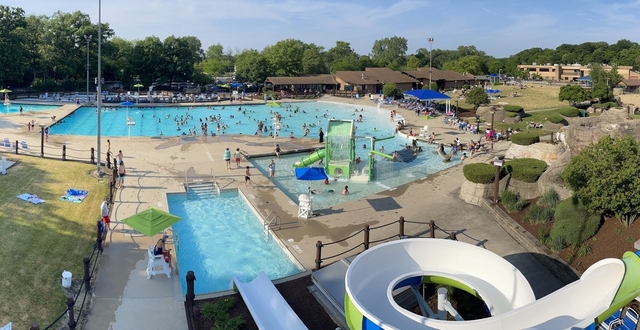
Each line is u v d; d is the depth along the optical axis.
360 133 57.97
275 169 38.50
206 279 20.25
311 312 16.72
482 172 28.28
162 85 107.06
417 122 63.81
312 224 25.53
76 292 17.44
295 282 18.80
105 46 100.56
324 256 21.48
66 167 33.84
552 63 188.12
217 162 38.56
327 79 102.62
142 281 18.69
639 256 11.77
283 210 27.67
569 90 72.44
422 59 168.38
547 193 25.02
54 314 15.98
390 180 35.94
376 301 13.19
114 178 31.20
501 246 22.61
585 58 177.12
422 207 28.20
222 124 60.00
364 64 139.62
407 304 16.69
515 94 90.12
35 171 31.98
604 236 19.97
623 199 18.86
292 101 87.88
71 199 26.97
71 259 19.81
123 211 26.11
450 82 113.38
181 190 30.48
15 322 15.24
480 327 11.45
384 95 89.94
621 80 108.62
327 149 36.38
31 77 95.81
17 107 70.38
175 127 59.84
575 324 10.84
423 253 15.30
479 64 133.38
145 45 101.81
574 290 12.08
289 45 113.94
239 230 25.53
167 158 39.34
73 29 96.06
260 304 16.02
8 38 84.81
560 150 32.66
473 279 14.73
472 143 44.66
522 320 11.60
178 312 16.72
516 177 27.78
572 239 20.41
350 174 36.06
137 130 56.94
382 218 26.48
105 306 16.84
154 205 27.42
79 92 93.69
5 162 30.83
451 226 25.19
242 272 20.92
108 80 109.06
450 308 14.51
